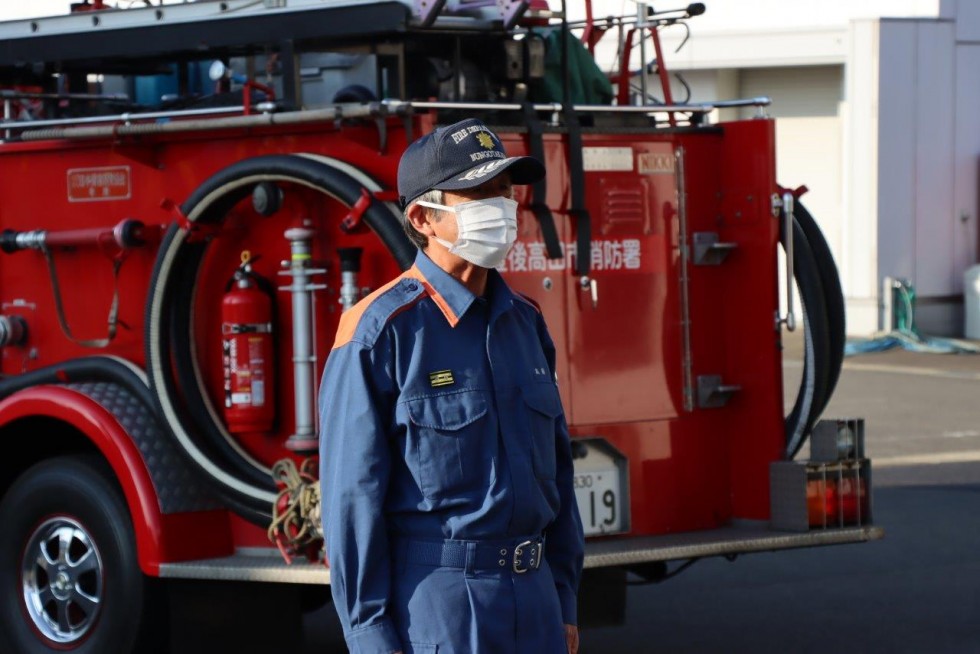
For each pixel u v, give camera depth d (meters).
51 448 8.14
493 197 4.37
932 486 13.66
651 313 7.71
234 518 7.40
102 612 7.43
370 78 8.10
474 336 4.37
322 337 7.08
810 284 7.91
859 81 25.55
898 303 25.44
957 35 25.92
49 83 9.05
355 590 4.26
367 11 7.09
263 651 7.53
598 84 8.36
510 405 4.35
